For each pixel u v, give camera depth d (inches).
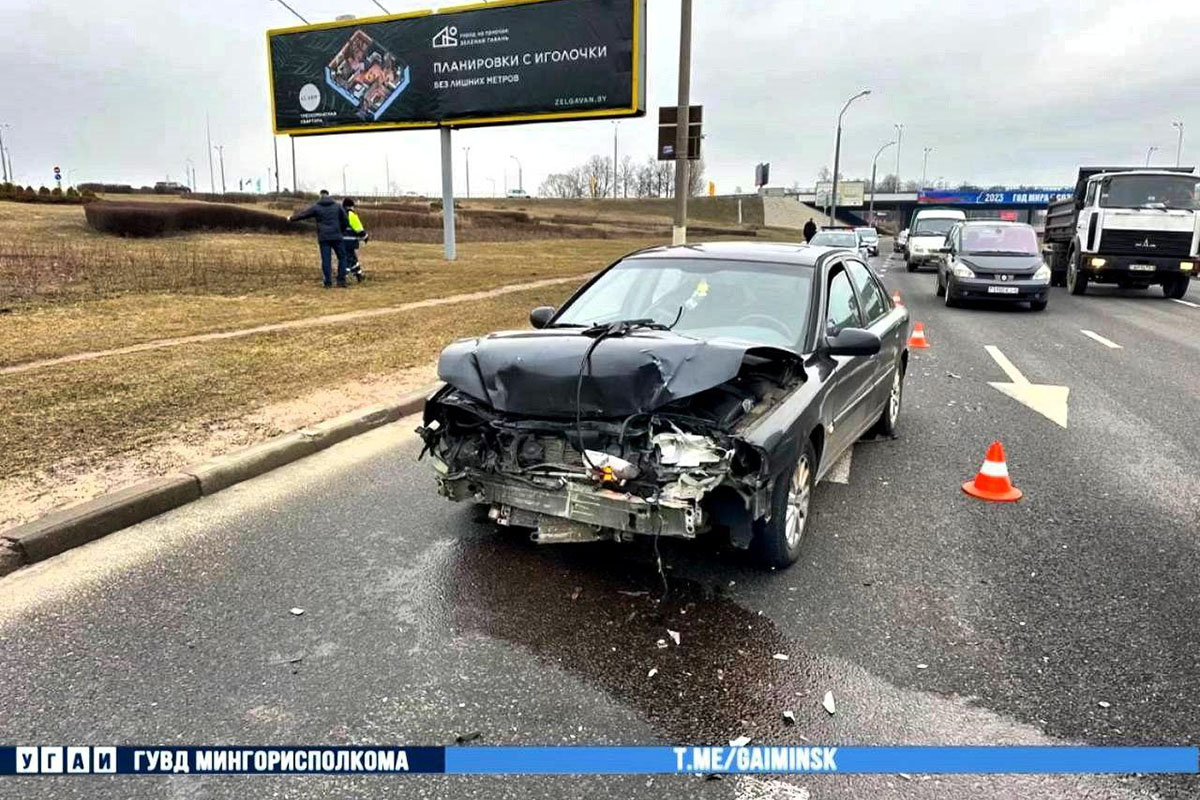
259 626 140.9
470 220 1939.0
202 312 493.7
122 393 286.4
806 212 4557.1
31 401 272.4
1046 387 345.7
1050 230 888.9
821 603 150.0
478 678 125.8
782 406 155.4
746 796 100.6
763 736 112.3
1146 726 114.2
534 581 158.6
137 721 114.9
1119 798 100.3
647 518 140.3
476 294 622.2
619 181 5167.3
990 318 592.1
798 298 193.5
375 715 116.6
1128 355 429.7
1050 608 148.1
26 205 1376.7
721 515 147.5
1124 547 175.6
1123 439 263.1
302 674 126.6
